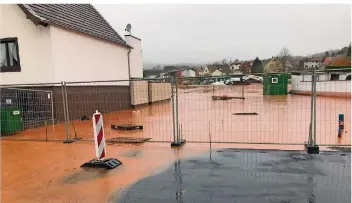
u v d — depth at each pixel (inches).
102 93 634.8
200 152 257.9
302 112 537.6
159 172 207.2
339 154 238.5
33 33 476.4
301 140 298.5
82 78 563.2
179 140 296.7
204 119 480.1
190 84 516.1
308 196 158.9
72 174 209.8
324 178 185.0
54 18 512.7
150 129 397.4
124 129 398.3
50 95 471.8
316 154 239.5
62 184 190.2
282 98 916.0
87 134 373.4
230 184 179.3
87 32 574.9
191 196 163.8
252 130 365.4
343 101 752.3
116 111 681.6
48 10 525.0
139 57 864.3
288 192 164.7
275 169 204.4
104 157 231.9
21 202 163.9
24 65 483.5
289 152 247.9
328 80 922.7
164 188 176.9
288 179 184.5
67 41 517.0
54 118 477.1
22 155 270.2
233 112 568.1
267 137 319.0
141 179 194.2
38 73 480.1
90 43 596.1
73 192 175.9
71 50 528.4
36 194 174.6
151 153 261.3
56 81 481.7
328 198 156.1
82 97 558.6
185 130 379.2
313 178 185.3
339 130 312.8
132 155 256.4
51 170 221.1
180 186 179.2
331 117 462.3
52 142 325.1
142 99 808.3
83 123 482.6
